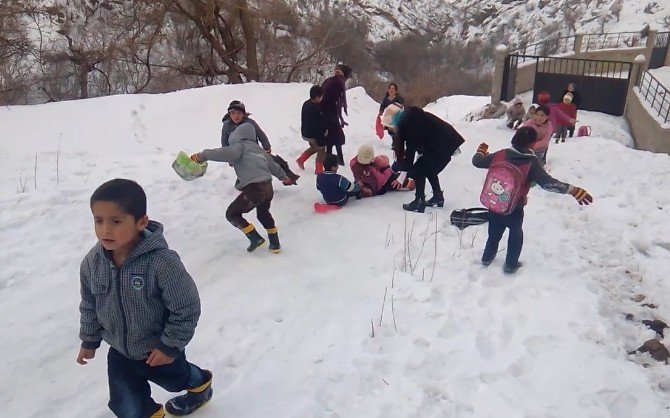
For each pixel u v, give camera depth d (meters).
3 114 10.38
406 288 5.23
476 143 12.91
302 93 14.28
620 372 4.06
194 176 6.32
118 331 2.95
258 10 22.78
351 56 37.66
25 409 3.68
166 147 10.48
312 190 8.09
